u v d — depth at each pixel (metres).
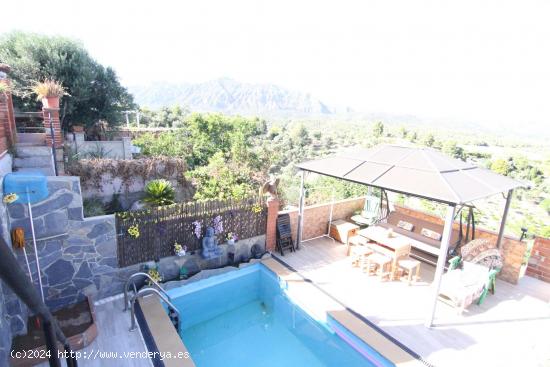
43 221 5.65
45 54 15.42
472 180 6.76
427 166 6.88
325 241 9.98
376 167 7.49
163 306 6.70
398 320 6.36
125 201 11.23
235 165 16.73
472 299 6.70
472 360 5.39
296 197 13.82
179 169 12.35
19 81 14.68
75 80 15.56
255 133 24.41
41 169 8.24
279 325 6.87
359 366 5.67
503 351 5.61
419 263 7.75
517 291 7.61
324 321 6.61
